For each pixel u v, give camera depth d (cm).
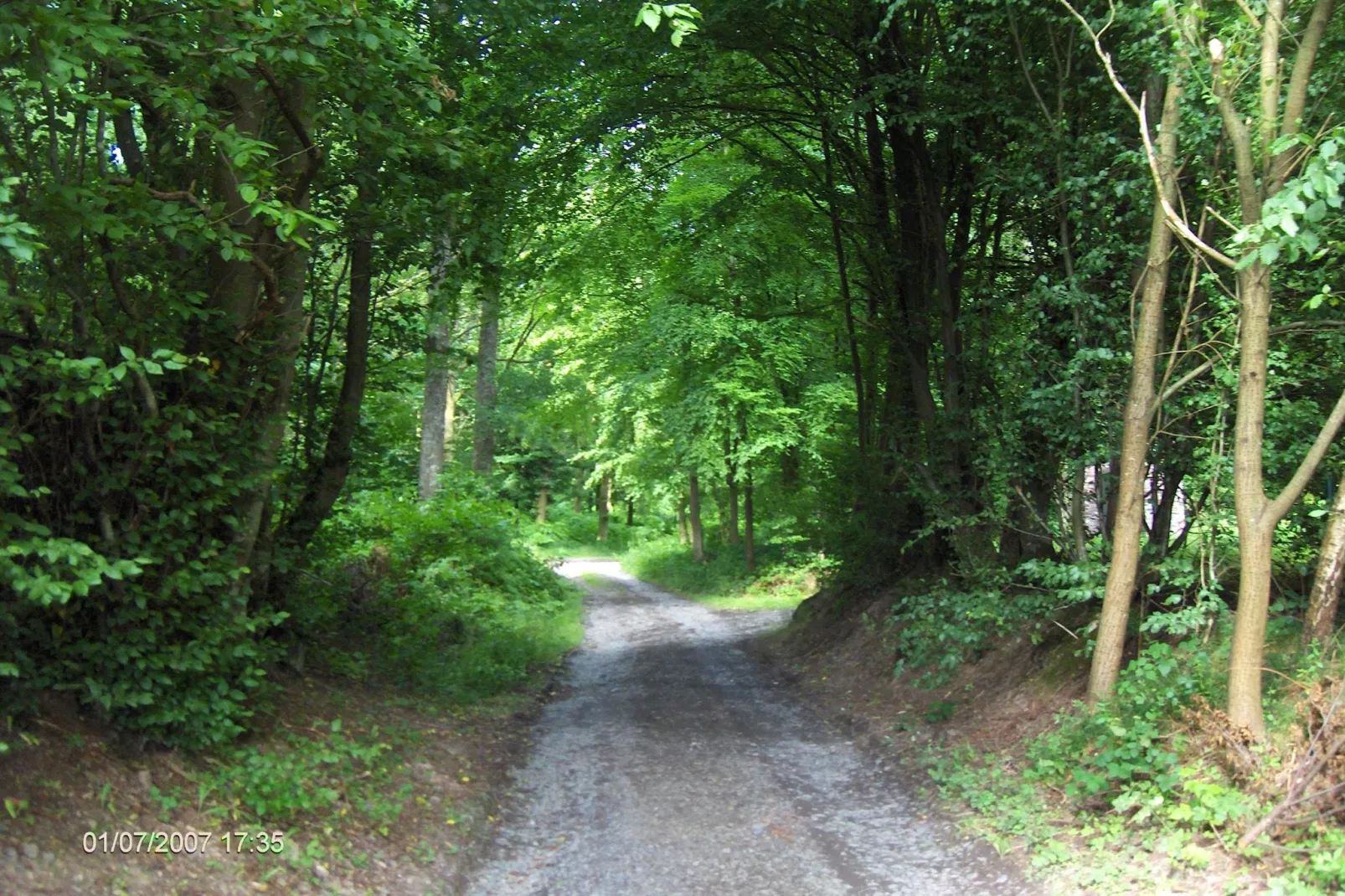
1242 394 632
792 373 2567
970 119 1122
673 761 916
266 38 653
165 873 486
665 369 2522
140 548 615
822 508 1742
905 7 1127
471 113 1158
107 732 589
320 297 1024
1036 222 1073
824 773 880
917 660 1077
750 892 598
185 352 684
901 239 1392
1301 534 836
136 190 586
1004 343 1075
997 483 1051
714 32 1282
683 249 1958
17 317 589
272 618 685
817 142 1600
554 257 1656
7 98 519
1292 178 662
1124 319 882
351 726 850
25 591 527
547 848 688
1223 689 691
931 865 641
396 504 1772
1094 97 978
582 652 1802
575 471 5072
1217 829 560
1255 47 685
